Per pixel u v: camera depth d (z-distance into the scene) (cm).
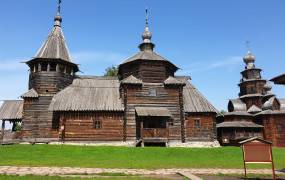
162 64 4031
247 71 6122
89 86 4138
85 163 2162
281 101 5488
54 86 3944
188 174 1633
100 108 3734
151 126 3859
